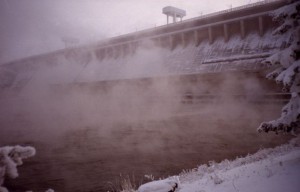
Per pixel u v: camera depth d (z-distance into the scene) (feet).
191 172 33.32
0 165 13.69
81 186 38.96
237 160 34.19
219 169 30.30
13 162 14.14
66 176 44.29
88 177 42.91
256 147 50.85
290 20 24.80
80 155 58.54
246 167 25.63
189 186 23.30
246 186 18.90
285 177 18.54
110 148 63.10
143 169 44.47
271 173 20.17
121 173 43.42
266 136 58.23
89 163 51.34
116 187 36.88
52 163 53.26
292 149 30.73
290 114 24.14
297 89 24.13
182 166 43.96
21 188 39.55
